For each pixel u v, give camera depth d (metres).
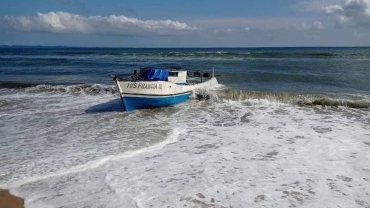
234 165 7.72
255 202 5.90
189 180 6.91
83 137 10.41
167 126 11.65
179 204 5.86
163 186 6.63
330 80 23.55
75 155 8.62
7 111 14.77
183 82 16.94
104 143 9.68
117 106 15.70
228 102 15.81
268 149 8.84
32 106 15.90
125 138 10.18
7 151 9.09
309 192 6.25
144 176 7.16
